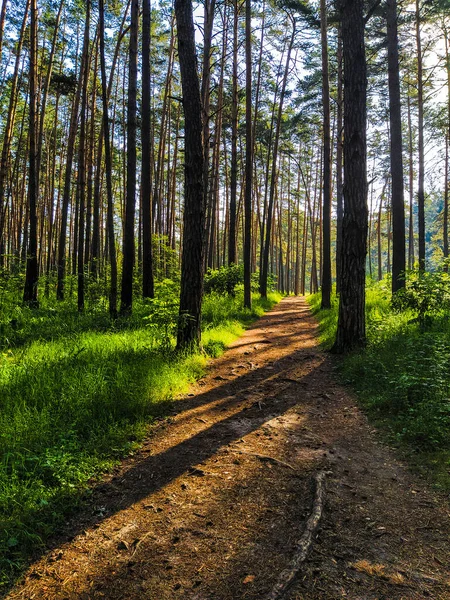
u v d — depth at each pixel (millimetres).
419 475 3621
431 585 2359
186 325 7992
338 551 2672
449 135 23469
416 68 19703
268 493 3457
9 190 21016
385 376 5773
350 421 4949
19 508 3164
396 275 11617
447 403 4609
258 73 22203
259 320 14648
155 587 2477
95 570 2652
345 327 7945
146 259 13359
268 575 2498
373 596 2291
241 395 6137
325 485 3453
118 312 11617
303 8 16750
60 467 3709
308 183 41875
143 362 6840
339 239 17812
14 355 8094
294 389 6328
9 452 3795
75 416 4797
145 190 13086
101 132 17953
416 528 2895
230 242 18875
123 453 4297
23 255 22125
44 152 28109
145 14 11742
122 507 3361
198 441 4582
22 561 2738
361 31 7680
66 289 17031
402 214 11531
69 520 3199
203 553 2756
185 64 7672
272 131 25734
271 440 4535
